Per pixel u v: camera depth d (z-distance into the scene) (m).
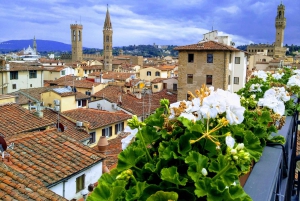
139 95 44.94
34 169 12.66
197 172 1.91
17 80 56.59
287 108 4.78
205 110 2.38
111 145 21.39
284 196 2.96
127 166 2.12
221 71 41.16
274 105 3.95
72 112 30.72
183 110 2.47
